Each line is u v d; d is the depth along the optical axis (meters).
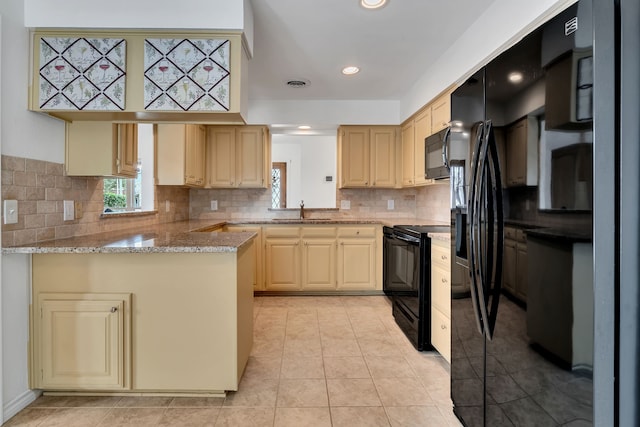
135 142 2.44
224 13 1.93
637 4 0.88
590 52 0.90
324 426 1.68
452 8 2.17
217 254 1.88
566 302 0.98
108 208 2.81
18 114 1.79
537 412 1.11
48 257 1.85
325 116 4.09
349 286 3.99
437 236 2.36
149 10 1.91
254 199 4.46
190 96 1.96
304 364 2.32
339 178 4.25
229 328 1.89
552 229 1.02
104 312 1.83
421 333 2.52
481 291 1.39
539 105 1.08
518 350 1.20
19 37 1.81
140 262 1.87
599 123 0.89
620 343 0.89
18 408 1.77
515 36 1.90
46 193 1.97
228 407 1.83
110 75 1.93
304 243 3.98
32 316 1.85
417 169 3.57
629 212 0.89
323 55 2.86
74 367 1.83
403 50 2.78
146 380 1.88
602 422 0.90
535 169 1.09
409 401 1.89
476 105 1.49
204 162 4.03
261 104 4.07
